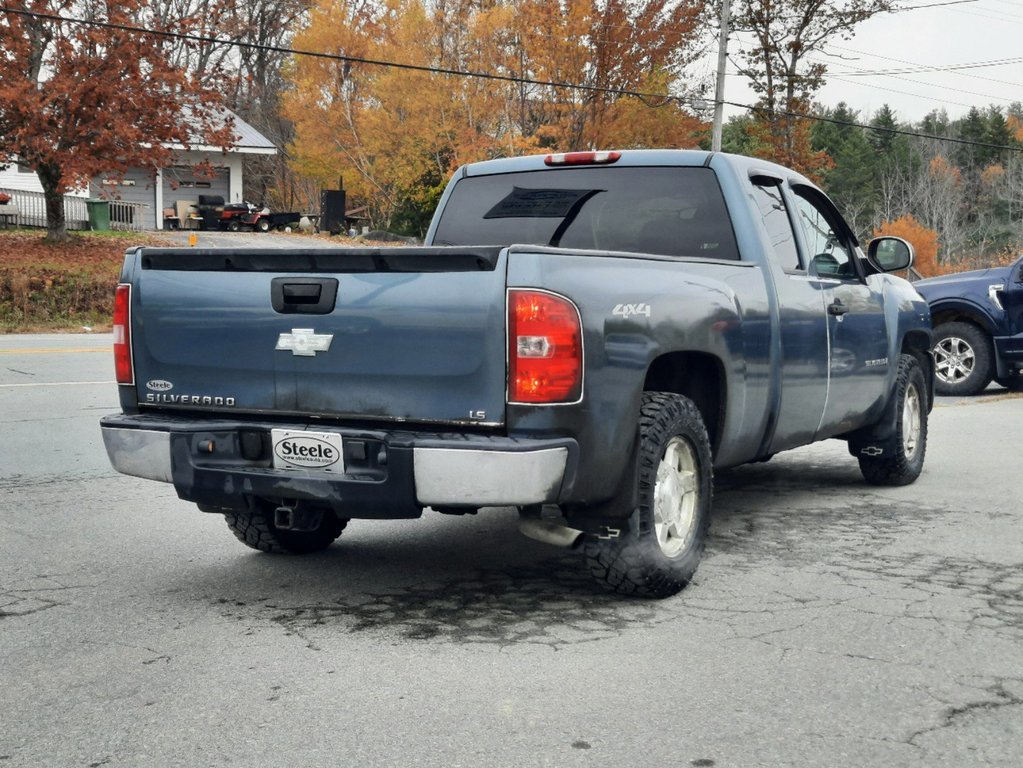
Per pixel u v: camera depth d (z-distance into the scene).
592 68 37.38
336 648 4.22
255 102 65.56
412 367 4.32
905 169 86.50
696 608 4.76
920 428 7.89
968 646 4.25
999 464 8.67
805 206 6.61
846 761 3.23
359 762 3.20
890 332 7.31
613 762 3.21
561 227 6.29
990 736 3.41
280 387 4.61
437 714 3.56
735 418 5.39
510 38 41.09
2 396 12.28
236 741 3.35
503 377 4.19
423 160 47.47
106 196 43.22
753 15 46.06
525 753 3.27
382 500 4.29
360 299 4.41
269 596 4.96
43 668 4.01
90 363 16.11
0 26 28.34
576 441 4.26
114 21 29.64
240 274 4.67
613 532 4.66
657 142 38.41
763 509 6.95
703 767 3.18
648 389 5.30
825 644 4.27
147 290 4.89
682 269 5.07
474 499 4.16
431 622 4.56
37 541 6.03
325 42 48.31
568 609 4.75
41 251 30.53
